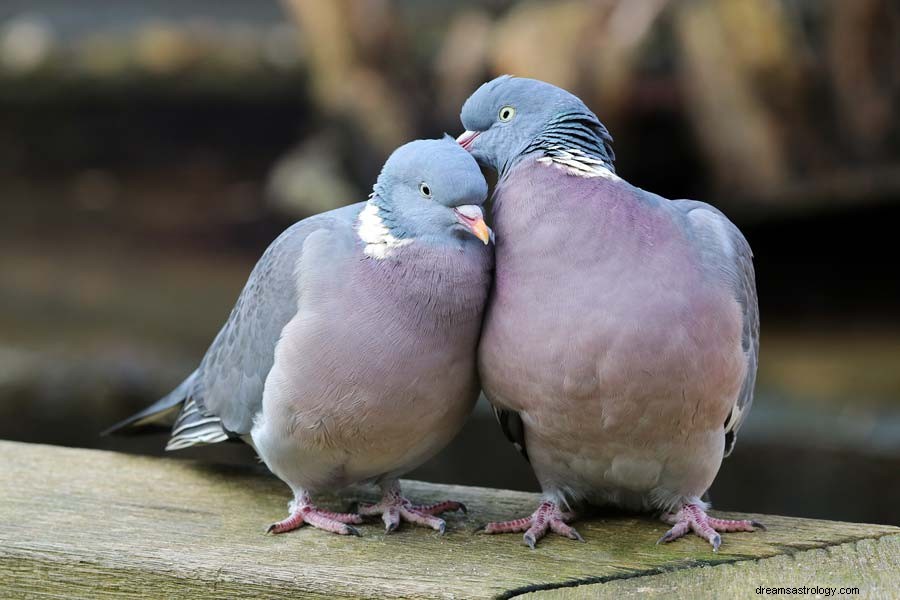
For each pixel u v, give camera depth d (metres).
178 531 5.96
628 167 17.31
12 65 21.59
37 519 6.06
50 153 22.66
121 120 22.31
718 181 17.11
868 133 16.83
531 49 15.91
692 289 5.56
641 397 5.59
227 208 21.58
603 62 15.93
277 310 6.06
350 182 19.19
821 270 18.58
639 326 5.48
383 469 6.19
